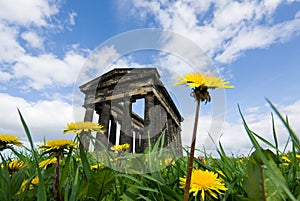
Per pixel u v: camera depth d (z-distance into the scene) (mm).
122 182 1451
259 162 932
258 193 913
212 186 1110
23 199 1118
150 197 1344
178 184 1475
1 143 1380
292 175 1313
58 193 1168
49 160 1671
